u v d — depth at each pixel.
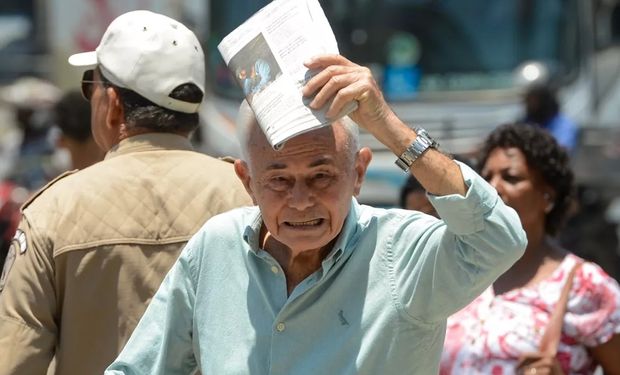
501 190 9.66
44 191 8.06
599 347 9.07
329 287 6.39
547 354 8.88
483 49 22.34
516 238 5.96
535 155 9.64
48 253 7.76
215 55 22.41
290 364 6.37
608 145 21.03
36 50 38.56
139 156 8.11
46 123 23.92
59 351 7.87
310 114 5.80
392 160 20.53
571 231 19.86
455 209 5.86
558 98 22.12
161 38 8.13
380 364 6.31
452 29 22.42
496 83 22.19
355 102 5.84
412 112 22.02
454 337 9.09
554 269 9.26
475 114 21.84
